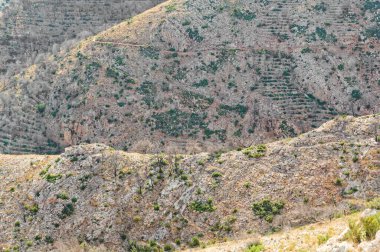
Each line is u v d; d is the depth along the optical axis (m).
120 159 90.31
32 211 83.44
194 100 138.62
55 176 88.25
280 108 138.50
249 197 80.31
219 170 86.06
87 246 76.56
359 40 152.12
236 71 146.38
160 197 83.31
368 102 139.50
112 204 83.00
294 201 78.19
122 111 135.00
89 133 132.38
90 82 140.88
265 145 91.12
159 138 129.88
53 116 137.88
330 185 79.62
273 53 150.75
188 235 76.94
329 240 44.03
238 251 60.53
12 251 77.06
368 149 83.62
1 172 91.94
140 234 78.62
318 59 148.25
